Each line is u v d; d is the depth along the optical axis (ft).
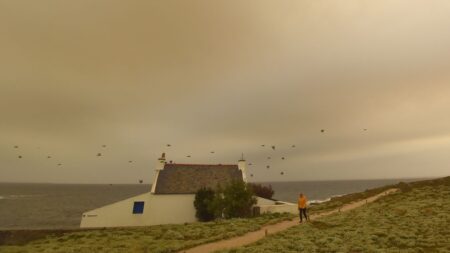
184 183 149.48
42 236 114.21
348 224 89.10
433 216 90.38
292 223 102.99
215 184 151.23
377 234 72.59
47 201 499.92
